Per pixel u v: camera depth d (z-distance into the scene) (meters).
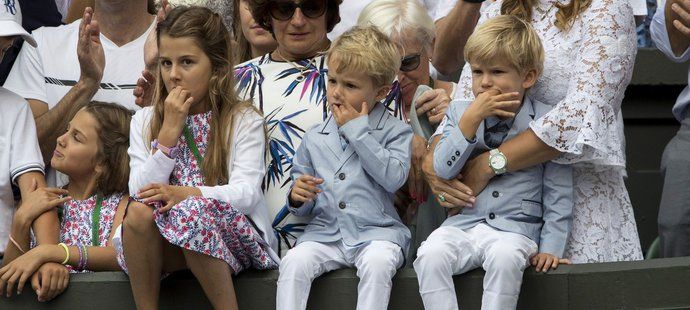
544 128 16.77
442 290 16.31
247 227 17.12
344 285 16.98
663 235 19.86
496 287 16.25
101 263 18.17
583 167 17.42
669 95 26.22
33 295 17.83
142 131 17.94
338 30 23.31
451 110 17.67
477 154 17.38
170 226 16.55
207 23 17.73
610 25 17.19
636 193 26.11
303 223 17.98
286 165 18.17
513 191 17.02
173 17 17.78
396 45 19.28
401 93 18.95
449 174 17.03
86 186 19.16
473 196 17.09
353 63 16.92
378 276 16.48
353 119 17.03
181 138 17.81
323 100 18.47
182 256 17.34
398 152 17.27
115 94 21.25
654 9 26.20
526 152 16.83
